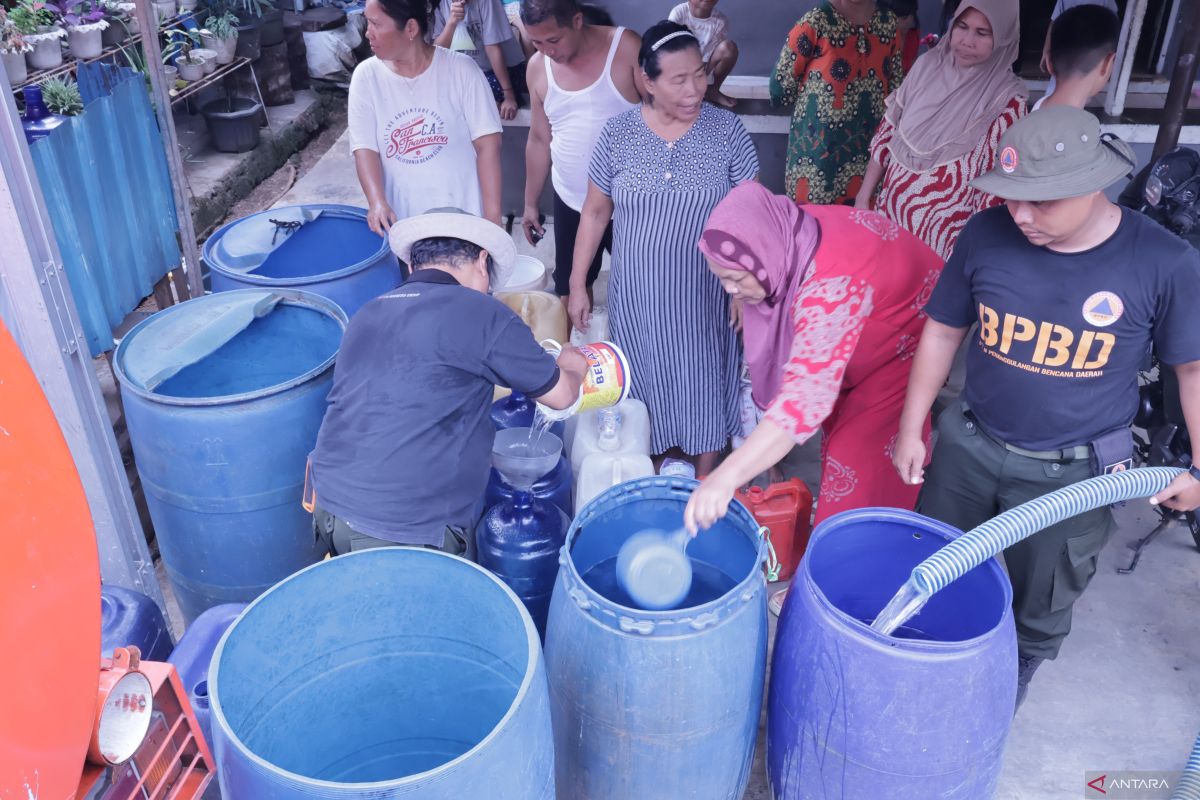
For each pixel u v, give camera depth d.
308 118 7.33
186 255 3.77
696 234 2.87
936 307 2.26
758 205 2.26
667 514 2.21
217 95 6.80
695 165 2.83
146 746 1.34
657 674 1.81
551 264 5.00
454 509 2.11
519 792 1.51
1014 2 3.04
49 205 3.04
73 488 1.20
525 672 1.62
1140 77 4.98
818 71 4.04
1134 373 2.11
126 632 2.14
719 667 1.83
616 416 2.69
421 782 1.37
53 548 1.14
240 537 2.47
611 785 1.98
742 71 5.51
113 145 3.39
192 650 2.11
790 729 1.98
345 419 2.09
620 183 2.88
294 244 3.29
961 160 3.24
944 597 2.16
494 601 1.70
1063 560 2.26
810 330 2.21
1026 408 2.16
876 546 2.19
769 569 2.83
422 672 1.86
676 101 2.72
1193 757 2.29
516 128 5.21
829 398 2.12
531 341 2.09
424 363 2.03
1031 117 1.90
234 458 2.36
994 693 1.83
